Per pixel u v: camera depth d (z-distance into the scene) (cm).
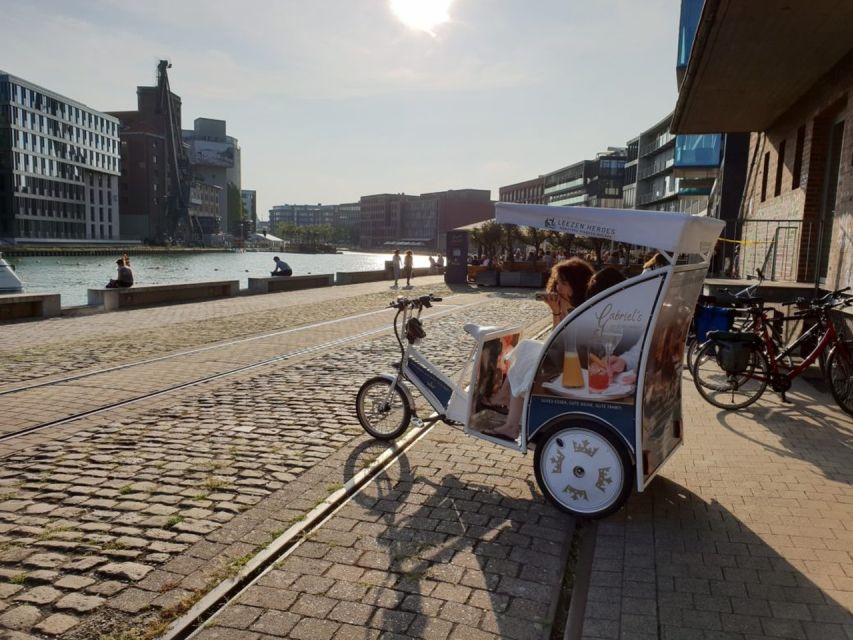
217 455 563
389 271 3584
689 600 340
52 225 11212
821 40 979
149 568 366
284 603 334
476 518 442
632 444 423
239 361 1023
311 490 485
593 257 3034
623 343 420
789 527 425
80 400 759
